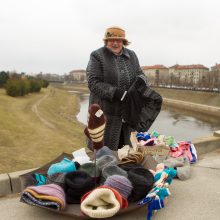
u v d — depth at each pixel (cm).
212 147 523
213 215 291
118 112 379
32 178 310
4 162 1323
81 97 8081
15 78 6656
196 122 4347
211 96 6931
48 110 4391
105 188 258
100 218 262
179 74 12362
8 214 286
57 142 2081
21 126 2603
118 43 373
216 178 387
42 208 293
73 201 275
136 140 394
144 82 375
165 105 6856
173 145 428
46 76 18750
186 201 319
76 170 306
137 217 280
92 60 377
